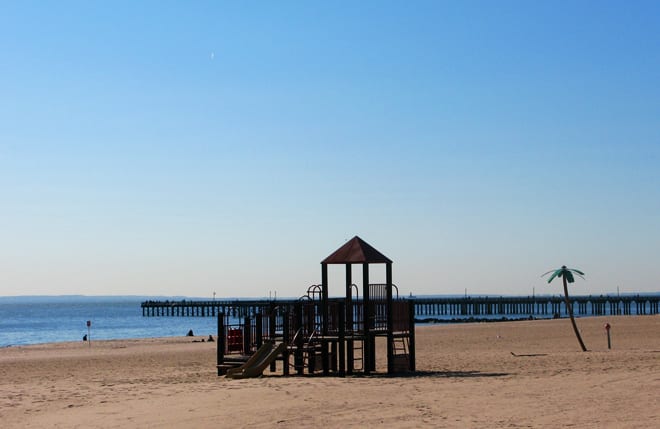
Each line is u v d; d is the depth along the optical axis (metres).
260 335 21.95
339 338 20.92
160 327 97.12
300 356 21.33
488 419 12.09
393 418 12.43
